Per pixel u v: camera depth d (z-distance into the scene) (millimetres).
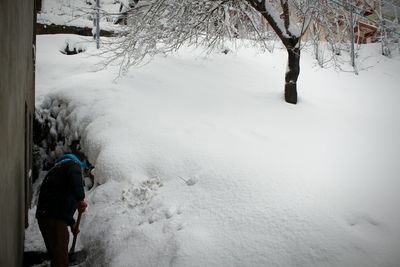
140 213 3975
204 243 3184
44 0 13055
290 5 8008
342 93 9352
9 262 2596
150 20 7363
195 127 5445
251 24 8680
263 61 10680
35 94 8039
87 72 8719
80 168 3855
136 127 5477
